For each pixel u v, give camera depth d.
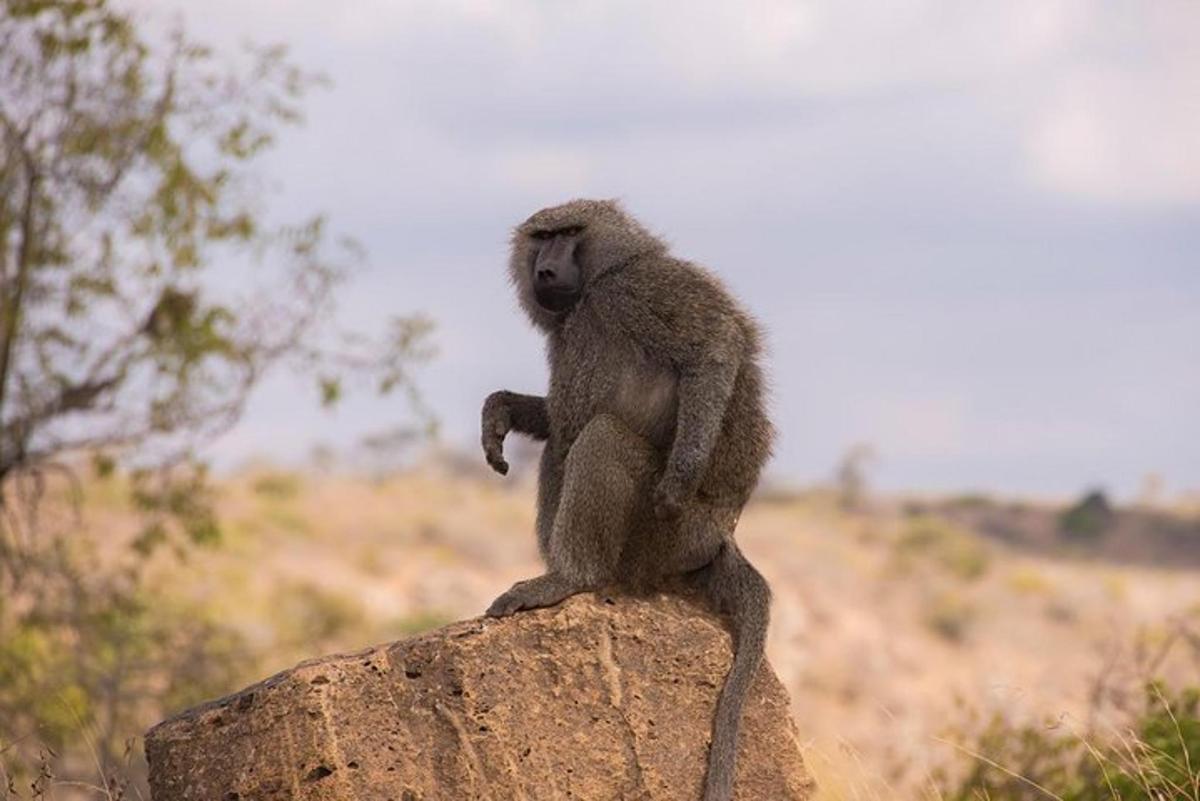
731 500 15.34
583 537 14.74
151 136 25.38
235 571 58.47
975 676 61.16
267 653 30.88
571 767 13.89
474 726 13.66
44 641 27.80
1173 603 75.94
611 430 14.91
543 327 16.33
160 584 33.72
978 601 74.25
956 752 21.02
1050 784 19.34
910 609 74.19
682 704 14.35
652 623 14.42
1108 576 89.25
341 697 13.36
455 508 85.62
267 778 13.16
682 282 15.15
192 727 13.39
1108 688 21.92
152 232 25.67
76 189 25.69
